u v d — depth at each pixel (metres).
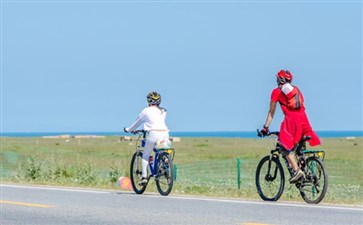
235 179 42.78
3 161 70.31
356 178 50.00
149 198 23.25
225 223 17.22
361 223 17.02
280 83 22.08
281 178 22.25
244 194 25.39
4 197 23.48
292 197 24.38
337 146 176.25
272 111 22.19
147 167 25.23
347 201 22.47
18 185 28.45
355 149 146.62
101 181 32.88
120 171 33.78
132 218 18.28
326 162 81.75
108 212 19.48
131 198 23.27
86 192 25.41
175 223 17.33
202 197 23.64
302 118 21.81
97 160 72.50
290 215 18.52
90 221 17.89
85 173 34.16
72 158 75.44
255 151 134.75
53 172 34.28
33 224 17.55
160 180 24.78
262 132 22.39
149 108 25.34
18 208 20.44
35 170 33.94
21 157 80.81
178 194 25.38
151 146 25.09
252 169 59.66
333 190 31.62
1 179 33.66
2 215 19.05
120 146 171.88
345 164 75.88
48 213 19.39
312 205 20.84
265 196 22.80
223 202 21.83
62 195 24.22
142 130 25.34
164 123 25.33
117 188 28.62
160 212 19.39
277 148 22.36
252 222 17.33
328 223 17.03
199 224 17.14
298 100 21.89
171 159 24.56
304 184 21.91
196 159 94.81
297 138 21.77
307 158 21.92
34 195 24.17
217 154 116.31
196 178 44.50
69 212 19.55
